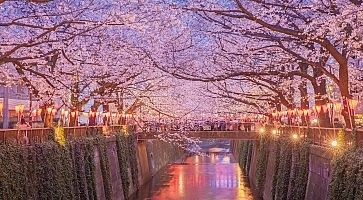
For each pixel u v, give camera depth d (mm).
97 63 27453
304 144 27172
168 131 52062
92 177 30062
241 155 70500
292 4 19672
